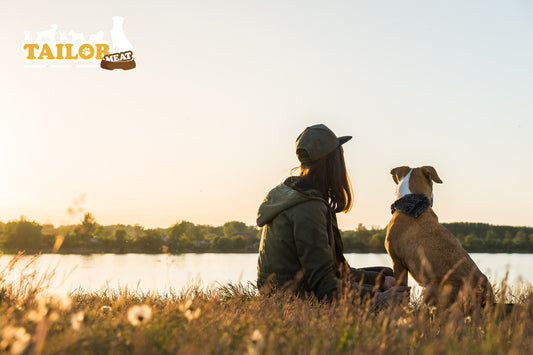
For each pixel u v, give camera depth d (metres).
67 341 1.69
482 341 2.32
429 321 2.80
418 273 4.59
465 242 39.31
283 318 2.56
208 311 2.58
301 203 3.40
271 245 3.54
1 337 1.64
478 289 3.80
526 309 2.92
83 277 5.02
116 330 1.96
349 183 3.80
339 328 2.25
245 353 1.69
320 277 3.29
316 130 3.70
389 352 1.99
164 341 1.89
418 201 4.83
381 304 3.07
